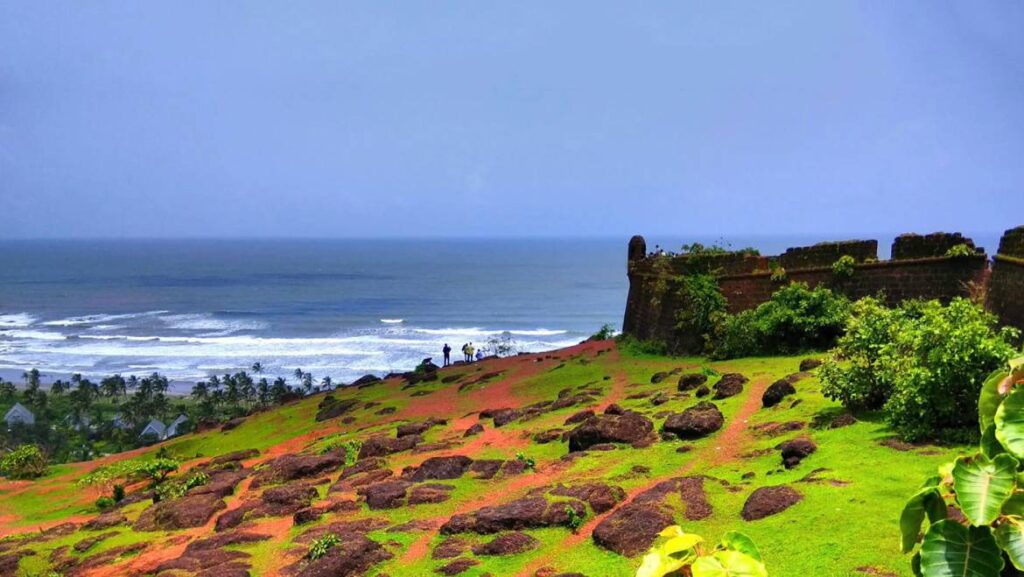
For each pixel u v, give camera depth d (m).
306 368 95.94
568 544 14.20
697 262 35.66
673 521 13.77
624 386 30.08
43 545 20.08
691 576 4.03
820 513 12.30
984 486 4.17
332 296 189.75
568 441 21.42
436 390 38.38
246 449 33.59
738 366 28.70
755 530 12.44
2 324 150.25
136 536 19.47
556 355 42.66
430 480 19.67
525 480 18.70
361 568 14.40
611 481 17.17
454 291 197.88
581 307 158.38
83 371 100.12
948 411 14.58
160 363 103.81
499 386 36.19
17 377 97.50
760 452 17.22
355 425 33.47
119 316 158.75
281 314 155.75
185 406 74.31
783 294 30.38
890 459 14.17
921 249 26.91
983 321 15.39
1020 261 21.12
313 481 22.50
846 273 29.28
